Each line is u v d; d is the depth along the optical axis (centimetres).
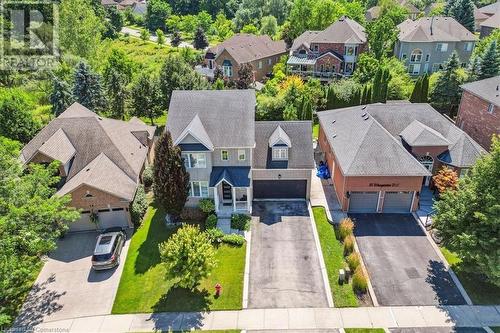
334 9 8925
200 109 3447
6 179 2409
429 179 3569
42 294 2512
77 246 2948
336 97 5309
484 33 8300
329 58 7100
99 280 2619
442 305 2353
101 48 7412
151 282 2586
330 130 3956
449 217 2436
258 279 2594
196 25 12219
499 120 3678
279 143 3403
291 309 2350
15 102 4359
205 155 3158
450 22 7119
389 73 5244
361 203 3297
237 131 3262
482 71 5050
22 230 2325
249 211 3300
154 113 5175
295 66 7419
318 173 3928
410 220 3178
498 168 2309
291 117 4747
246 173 3244
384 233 3019
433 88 5338
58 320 2320
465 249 2309
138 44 10869
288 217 3269
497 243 2214
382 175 3091
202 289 2520
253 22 11981
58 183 3186
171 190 2922
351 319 2269
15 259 2238
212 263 2423
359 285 2458
